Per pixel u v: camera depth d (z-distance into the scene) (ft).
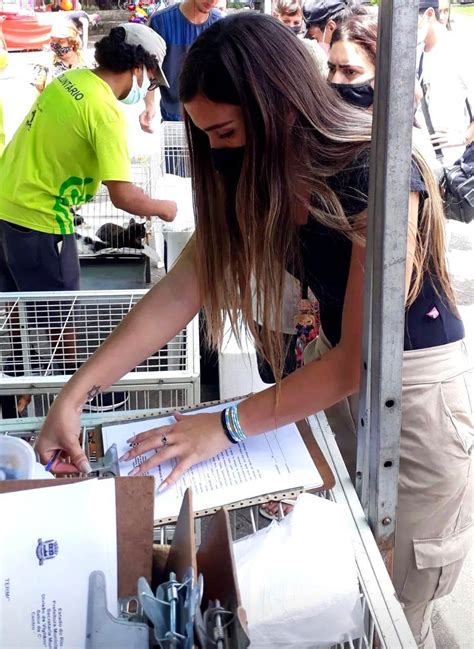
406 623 2.38
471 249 12.48
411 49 2.30
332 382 3.20
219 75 2.99
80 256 10.84
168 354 5.08
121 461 3.18
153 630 1.88
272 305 3.44
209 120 3.17
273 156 3.08
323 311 3.67
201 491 3.01
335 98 3.26
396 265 2.58
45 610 1.97
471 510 4.36
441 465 3.99
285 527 2.61
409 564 4.19
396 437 2.82
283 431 3.40
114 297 5.96
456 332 3.95
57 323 5.97
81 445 3.42
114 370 3.68
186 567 1.91
